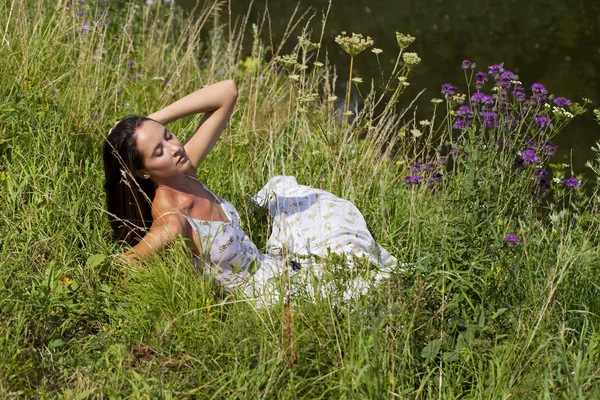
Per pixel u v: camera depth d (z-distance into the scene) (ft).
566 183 14.69
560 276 11.62
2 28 18.35
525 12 44.11
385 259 13.04
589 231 14.32
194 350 10.61
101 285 11.78
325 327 10.60
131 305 11.46
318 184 16.01
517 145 13.52
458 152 13.64
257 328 10.68
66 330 11.10
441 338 10.82
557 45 37.65
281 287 11.26
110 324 11.44
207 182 15.61
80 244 13.04
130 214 12.34
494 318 10.98
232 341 10.41
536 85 13.61
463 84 31.96
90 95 17.10
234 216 12.62
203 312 11.23
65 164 14.52
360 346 10.05
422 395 10.50
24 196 13.53
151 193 12.25
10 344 10.09
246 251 12.37
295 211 13.85
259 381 9.64
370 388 9.51
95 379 9.95
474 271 11.71
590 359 10.54
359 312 10.63
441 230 12.37
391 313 10.53
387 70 32.86
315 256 11.91
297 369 10.03
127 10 23.15
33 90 15.66
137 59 21.52
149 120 11.77
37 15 19.03
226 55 22.54
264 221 14.03
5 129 14.67
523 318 11.16
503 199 12.53
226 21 38.34
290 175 15.90
